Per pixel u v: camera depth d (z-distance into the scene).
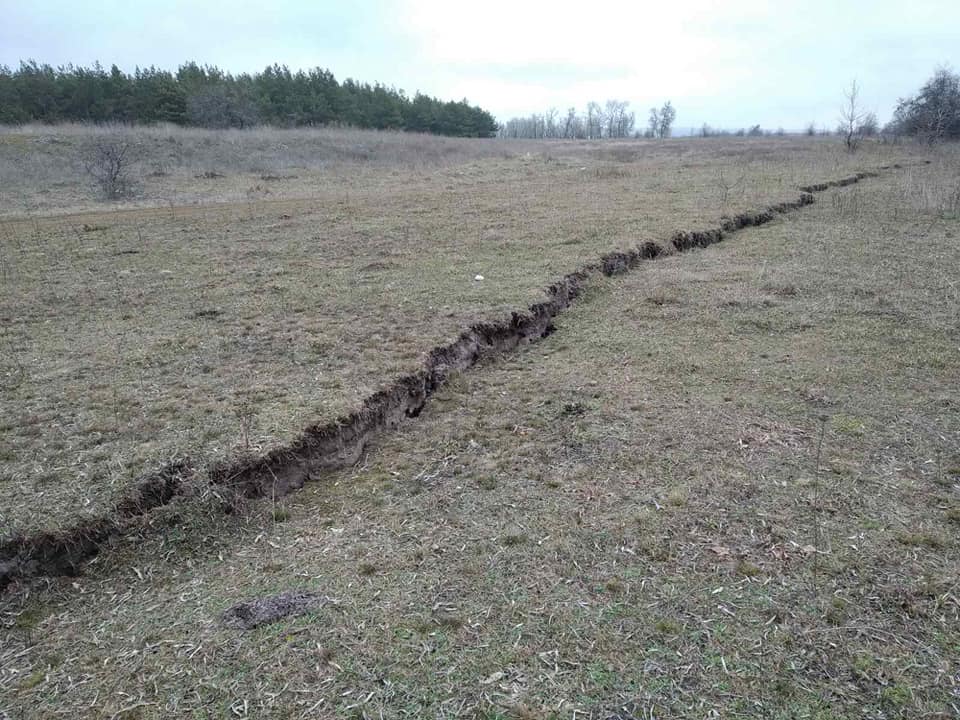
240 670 2.47
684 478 3.69
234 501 3.51
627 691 2.33
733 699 2.29
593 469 3.82
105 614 2.82
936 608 2.69
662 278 7.82
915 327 6.01
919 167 17.98
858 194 13.40
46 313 6.46
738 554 3.05
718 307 6.73
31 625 2.77
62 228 11.15
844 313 6.43
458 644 2.56
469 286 7.01
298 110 36.34
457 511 3.47
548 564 3.02
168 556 3.17
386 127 41.09
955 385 4.84
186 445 3.78
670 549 3.09
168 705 2.34
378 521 3.43
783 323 6.21
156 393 4.52
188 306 6.57
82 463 3.62
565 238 9.13
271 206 13.41
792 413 4.47
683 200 12.36
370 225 10.73
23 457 3.70
